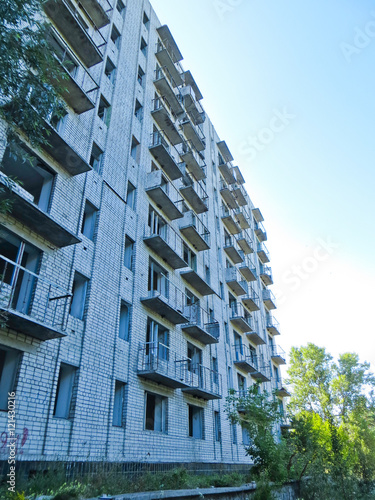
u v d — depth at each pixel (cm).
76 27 1581
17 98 774
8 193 1034
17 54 755
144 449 1487
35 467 984
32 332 1081
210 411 2230
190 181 2702
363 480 2992
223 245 3300
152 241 1906
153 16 2828
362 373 4678
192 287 2406
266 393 1903
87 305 1377
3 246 1257
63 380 1239
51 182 1374
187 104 3166
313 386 4550
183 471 1409
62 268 1296
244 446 2548
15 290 1202
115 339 1489
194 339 2239
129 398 1480
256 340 3391
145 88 2397
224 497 1255
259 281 4288
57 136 1275
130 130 2052
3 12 721
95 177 1620
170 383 1750
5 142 1149
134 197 1938
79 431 1180
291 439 2233
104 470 1173
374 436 3600
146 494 920
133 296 1697
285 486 1834
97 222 1560
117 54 2114
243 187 4503
